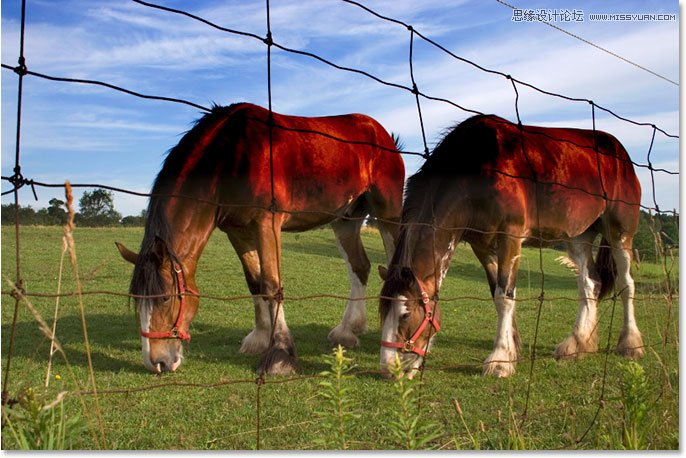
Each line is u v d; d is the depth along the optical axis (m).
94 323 7.28
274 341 5.23
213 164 5.09
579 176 5.88
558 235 5.86
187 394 4.45
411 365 4.86
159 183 5.02
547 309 9.88
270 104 3.03
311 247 19.89
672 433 3.23
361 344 6.65
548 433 3.65
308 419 3.95
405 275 4.84
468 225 5.30
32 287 9.96
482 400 4.41
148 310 4.73
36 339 6.23
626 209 6.34
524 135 5.67
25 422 2.35
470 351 6.32
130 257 4.98
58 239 17.08
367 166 6.46
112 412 3.99
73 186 2.38
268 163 5.28
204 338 6.71
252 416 4.00
